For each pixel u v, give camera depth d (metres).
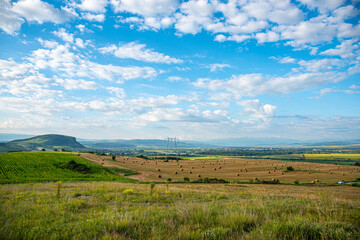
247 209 7.73
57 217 7.85
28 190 19.80
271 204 9.64
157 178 62.28
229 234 4.98
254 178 63.31
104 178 51.91
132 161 112.62
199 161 129.38
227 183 52.09
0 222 5.97
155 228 5.37
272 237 4.50
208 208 7.70
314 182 58.09
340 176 70.69
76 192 17.73
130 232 5.28
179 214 6.87
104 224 5.68
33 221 6.93
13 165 56.91
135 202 13.70
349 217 6.89
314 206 9.01
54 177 47.66
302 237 4.52
